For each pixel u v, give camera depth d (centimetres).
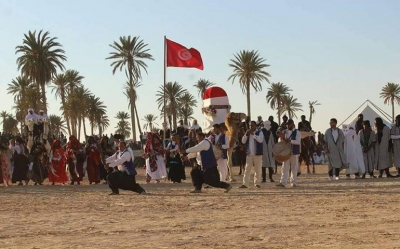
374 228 1012
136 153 4741
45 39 7438
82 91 9531
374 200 1448
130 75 8306
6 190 2097
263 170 2270
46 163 2434
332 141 2247
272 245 878
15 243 939
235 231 1012
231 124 2242
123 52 8269
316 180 2300
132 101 8438
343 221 1100
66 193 1891
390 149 2406
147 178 2380
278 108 10225
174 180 2375
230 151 2262
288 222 1103
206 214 1248
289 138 1928
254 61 8419
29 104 7738
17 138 2417
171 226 1086
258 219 1152
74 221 1179
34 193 1923
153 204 1463
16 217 1252
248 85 8519
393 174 2634
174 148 2416
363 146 2412
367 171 2417
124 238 966
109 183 1780
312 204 1389
